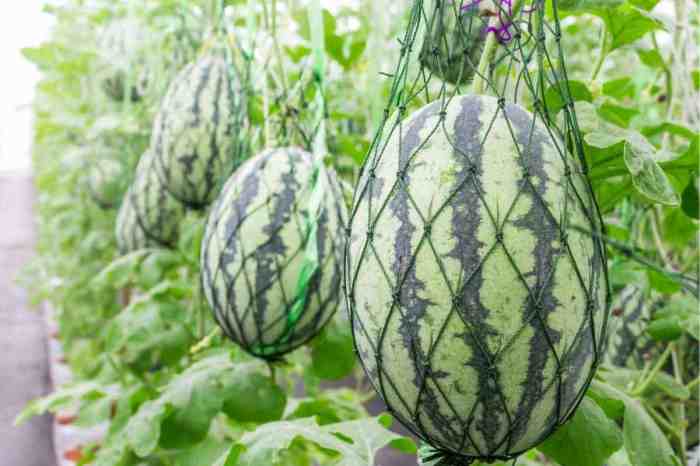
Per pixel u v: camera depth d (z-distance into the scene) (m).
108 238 5.70
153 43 4.73
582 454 1.68
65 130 6.45
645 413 1.77
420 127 1.45
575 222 1.38
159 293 3.25
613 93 2.68
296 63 3.38
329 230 2.25
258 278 2.19
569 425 1.69
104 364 3.80
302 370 3.12
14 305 9.80
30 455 5.39
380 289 1.41
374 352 1.45
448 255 1.34
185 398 2.30
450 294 1.34
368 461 1.65
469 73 1.90
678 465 1.72
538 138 1.41
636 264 2.31
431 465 1.63
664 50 2.78
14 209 16.58
